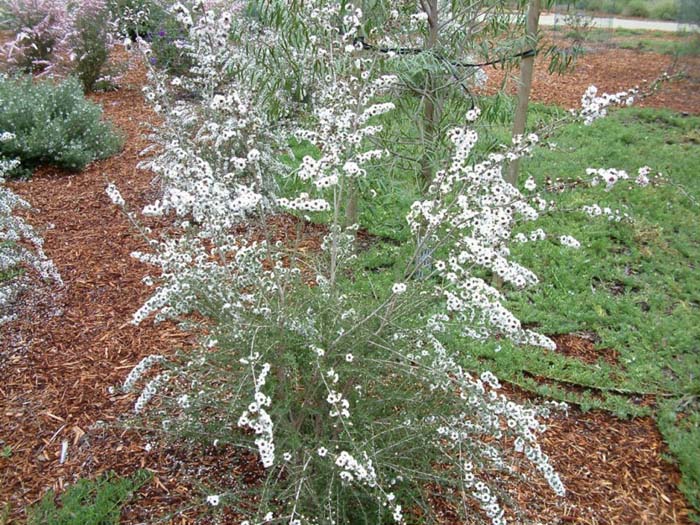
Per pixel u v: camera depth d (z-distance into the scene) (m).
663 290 4.34
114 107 8.43
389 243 4.79
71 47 8.99
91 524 2.35
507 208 2.26
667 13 16.94
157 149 6.62
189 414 2.49
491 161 2.26
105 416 2.99
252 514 2.28
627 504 2.69
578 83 9.94
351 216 4.60
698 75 10.07
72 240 4.79
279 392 2.36
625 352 3.67
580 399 3.31
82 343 3.55
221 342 2.28
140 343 3.54
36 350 3.48
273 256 2.65
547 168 6.10
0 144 6.00
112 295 4.05
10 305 3.90
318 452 2.04
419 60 3.73
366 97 3.03
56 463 2.73
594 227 4.99
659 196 5.57
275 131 4.80
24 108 6.44
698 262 4.69
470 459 2.32
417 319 2.56
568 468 2.87
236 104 2.35
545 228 4.98
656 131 7.52
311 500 2.22
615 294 4.28
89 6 8.80
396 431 2.36
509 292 4.21
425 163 4.20
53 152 6.12
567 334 3.88
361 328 2.30
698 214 5.34
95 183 5.96
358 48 3.01
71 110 6.73
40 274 4.27
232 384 2.33
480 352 3.56
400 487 2.40
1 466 2.71
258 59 4.21
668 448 3.00
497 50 3.93
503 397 2.27
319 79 3.88
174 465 2.69
